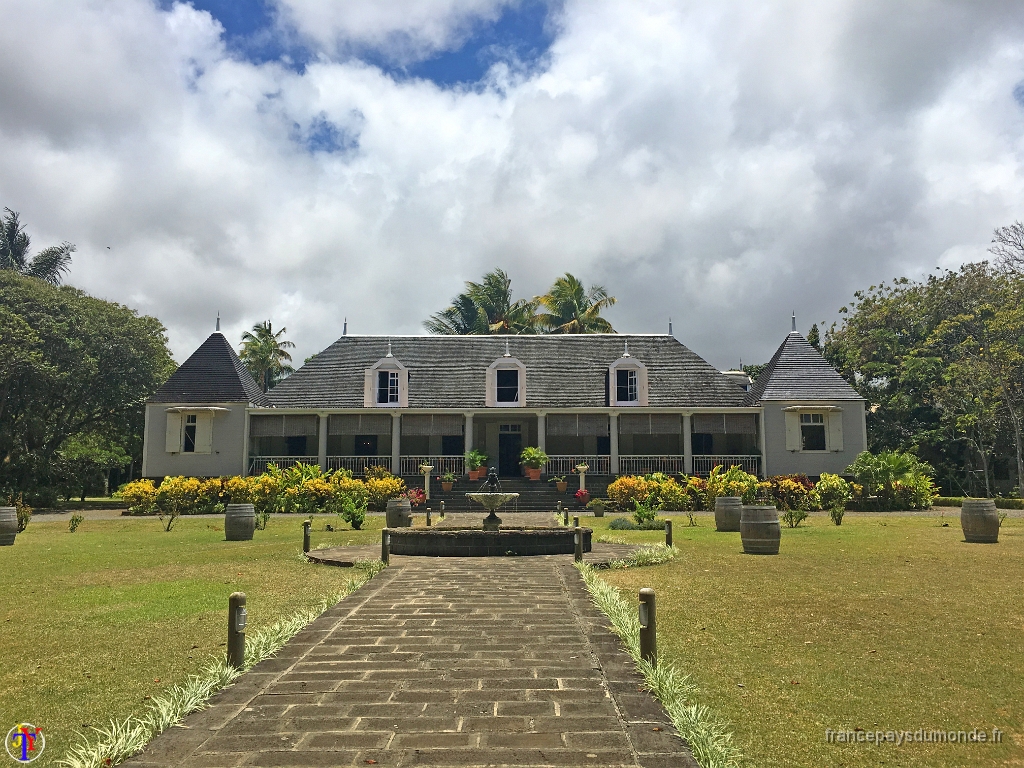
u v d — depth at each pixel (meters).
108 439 42.16
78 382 35.78
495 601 9.59
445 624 8.37
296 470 29.69
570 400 34.53
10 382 33.50
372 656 7.13
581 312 50.72
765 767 4.87
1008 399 33.59
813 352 34.62
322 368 35.97
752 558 13.77
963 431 37.53
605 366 35.84
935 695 6.14
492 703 5.84
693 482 28.67
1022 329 34.12
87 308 36.44
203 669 6.66
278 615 9.06
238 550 15.90
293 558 14.38
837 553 14.31
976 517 16.12
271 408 33.84
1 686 6.43
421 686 6.25
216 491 29.08
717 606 9.38
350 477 30.59
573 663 6.86
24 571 12.98
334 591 10.57
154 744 5.10
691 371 35.44
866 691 6.25
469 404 34.50
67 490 36.56
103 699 6.09
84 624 8.65
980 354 35.88
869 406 41.88
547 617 8.69
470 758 4.84
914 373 39.53
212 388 33.78
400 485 29.83
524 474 32.44
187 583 11.46
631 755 4.87
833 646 7.53
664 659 7.04
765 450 32.72
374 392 34.31
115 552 15.82
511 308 52.12
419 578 11.35
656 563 13.27
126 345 36.56
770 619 8.67
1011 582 10.94
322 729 5.34
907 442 40.28
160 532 20.97
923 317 42.22
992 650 7.35
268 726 5.41
